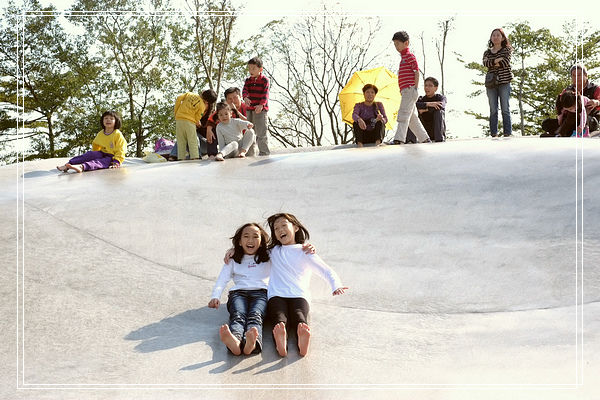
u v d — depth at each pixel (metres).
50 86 27.00
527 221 5.96
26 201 7.19
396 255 5.58
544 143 8.13
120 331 4.38
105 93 27.70
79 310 4.68
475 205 6.41
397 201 6.70
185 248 5.86
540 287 4.84
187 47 27.41
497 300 4.72
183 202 7.02
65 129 28.12
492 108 10.88
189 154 10.45
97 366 3.89
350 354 4.00
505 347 4.01
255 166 8.40
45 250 5.78
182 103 10.30
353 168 7.86
